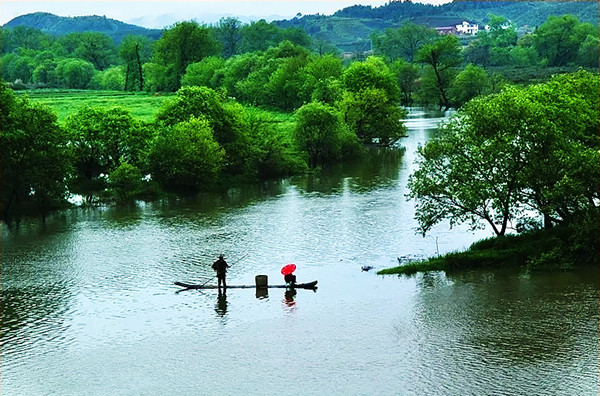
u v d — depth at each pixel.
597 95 61.00
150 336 45.00
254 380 38.16
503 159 57.28
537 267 54.19
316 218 74.88
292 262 59.47
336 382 37.44
